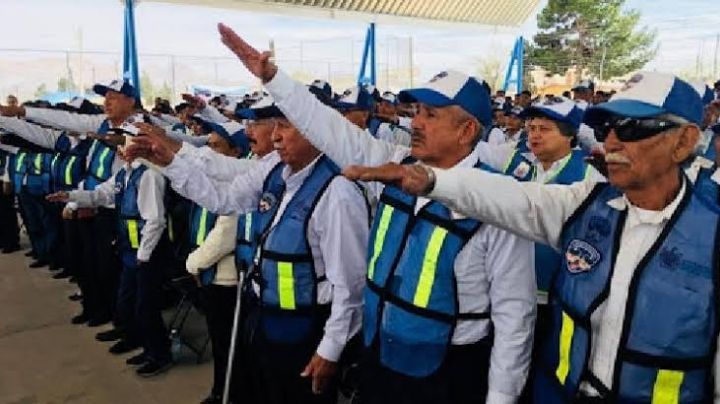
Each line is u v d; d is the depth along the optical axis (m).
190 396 3.52
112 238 4.34
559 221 1.54
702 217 1.31
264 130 2.73
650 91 1.32
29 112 4.83
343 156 2.13
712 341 1.28
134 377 3.75
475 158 1.87
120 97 4.16
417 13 14.80
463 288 1.75
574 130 2.88
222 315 3.16
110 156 4.42
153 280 3.68
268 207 2.39
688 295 1.28
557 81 29.75
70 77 14.30
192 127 5.45
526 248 1.73
